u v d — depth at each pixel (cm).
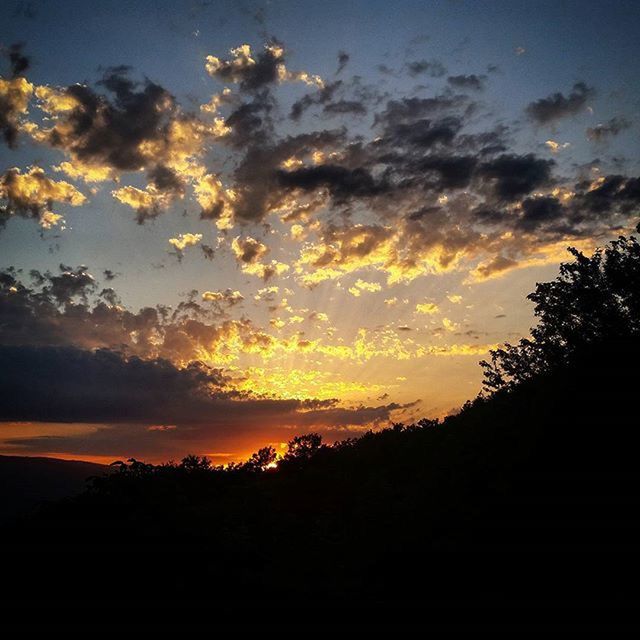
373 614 964
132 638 841
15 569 984
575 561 964
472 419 1947
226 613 925
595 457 1194
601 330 1806
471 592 995
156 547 1068
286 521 1549
